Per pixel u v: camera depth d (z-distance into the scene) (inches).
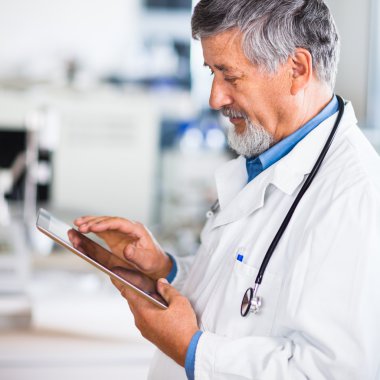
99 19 157.8
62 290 96.0
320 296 41.2
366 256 41.1
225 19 45.2
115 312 89.7
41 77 147.6
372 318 40.9
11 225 114.5
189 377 44.3
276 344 43.0
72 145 147.6
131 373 82.1
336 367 40.4
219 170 57.6
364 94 117.3
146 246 58.5
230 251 50.0
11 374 80.0
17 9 155.0
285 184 47.8
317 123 49.0
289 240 45.6
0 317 87.8
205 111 156.3
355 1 116.9
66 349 81.1
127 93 148.8
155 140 151.1
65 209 142.2
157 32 159.5
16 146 149.0
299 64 46.4
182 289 56.0
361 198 42.5
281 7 45.3
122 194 151.3
